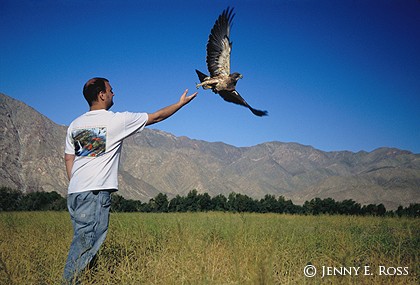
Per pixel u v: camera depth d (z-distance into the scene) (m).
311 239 10.70
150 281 6.36
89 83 7.18
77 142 6.93
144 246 8.53
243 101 7.80
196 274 6.26
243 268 6.21
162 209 72.75
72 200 6.82
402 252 9.16
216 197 78.69
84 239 6.70
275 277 6.41
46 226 14.87
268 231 11.95
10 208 66.19
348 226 20.02
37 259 7.65
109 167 6.91
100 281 6.51
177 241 8.54
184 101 7.37
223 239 10.47
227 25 7.93
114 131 6.91
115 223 12.05
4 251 8.18
